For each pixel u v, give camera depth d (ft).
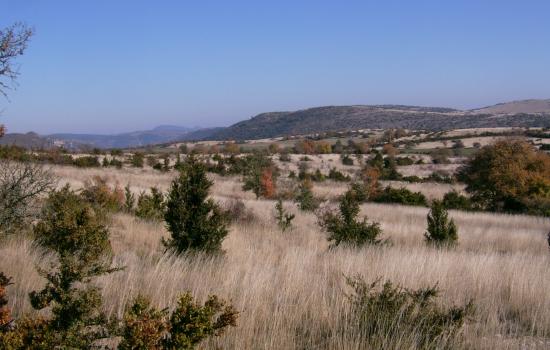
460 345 14.88
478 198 104.17
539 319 17.78
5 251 22.98
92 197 46.70
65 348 10.17
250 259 26.81
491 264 26.23
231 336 13.97
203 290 18.48
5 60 22.98
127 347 9.84
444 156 236.43
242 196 98.48
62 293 11.30
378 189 111.14
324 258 27.96
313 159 246.88
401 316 15.80
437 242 43.01
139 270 21.16
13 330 10.19
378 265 24.64
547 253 44.04
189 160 29.78
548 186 97.04
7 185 25.08
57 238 14.02
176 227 28.37
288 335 14.34
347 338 14.43
